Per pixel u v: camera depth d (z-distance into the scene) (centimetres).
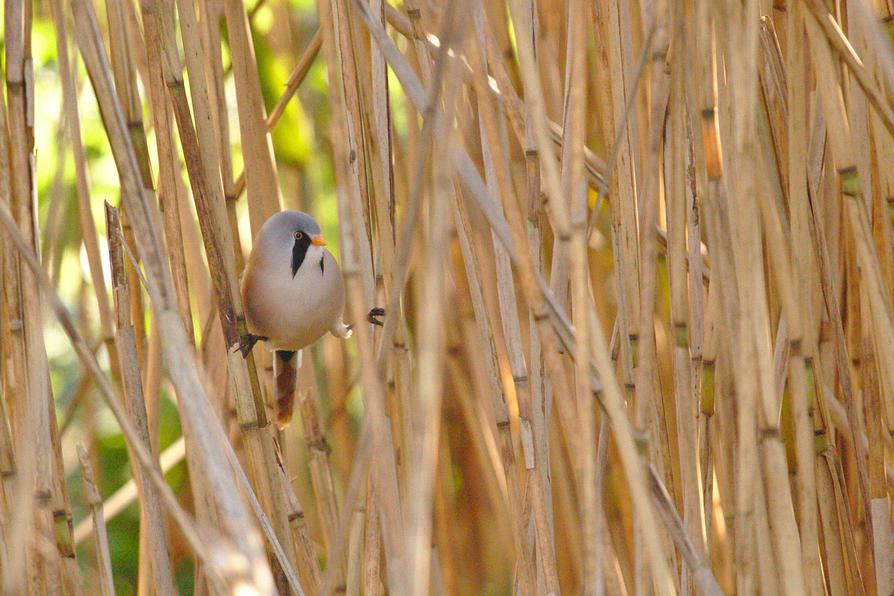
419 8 698
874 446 694
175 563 735
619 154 695
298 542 697
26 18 691
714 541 703
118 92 690
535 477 692
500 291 696
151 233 684
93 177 735
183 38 693
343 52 696
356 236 697
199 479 695
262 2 720
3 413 693
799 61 688
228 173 698
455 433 732
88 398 723
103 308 704
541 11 713
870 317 694
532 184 696
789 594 686
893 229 692
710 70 688
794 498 694
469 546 732
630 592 711
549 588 691
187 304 695
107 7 690
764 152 691
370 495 696
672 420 711
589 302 682
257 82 706
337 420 727
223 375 706
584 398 682
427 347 678
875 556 694
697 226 695
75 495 744
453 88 679
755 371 685
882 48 683
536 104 681
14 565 680
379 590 696
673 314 691
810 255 690
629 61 695
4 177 691
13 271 692
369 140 699
